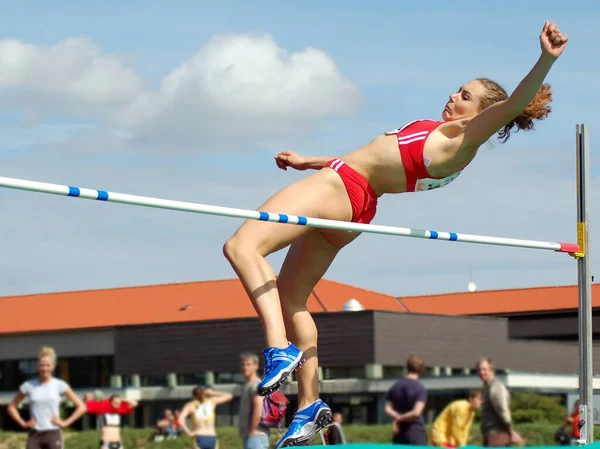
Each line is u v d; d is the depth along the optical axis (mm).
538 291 51281
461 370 41344
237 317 43344
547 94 6371
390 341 38812
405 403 11680
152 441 33188
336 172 5887
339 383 38094
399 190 6004
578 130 7387
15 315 50781
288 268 6285
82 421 40094
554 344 44125
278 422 11320
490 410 11297
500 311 50375
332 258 6246
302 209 5758
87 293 52312
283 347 5602
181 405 42906
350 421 37844
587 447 6590
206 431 15828
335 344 38969
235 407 39875
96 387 46188
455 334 41188
